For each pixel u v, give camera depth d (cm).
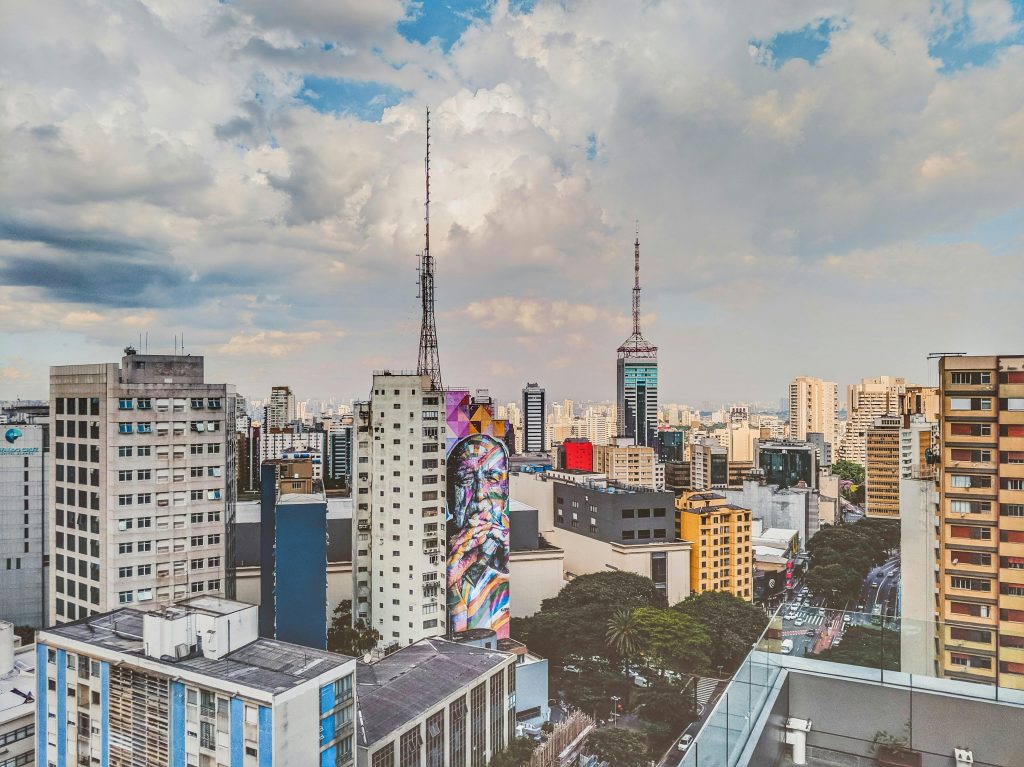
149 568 9638
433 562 12712
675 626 12750
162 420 9731
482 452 13175
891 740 2256
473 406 13150
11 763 7200
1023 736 2153
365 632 12775
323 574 10044
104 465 9400
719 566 17425
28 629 13125
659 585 16750
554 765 9650
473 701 8306
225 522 10375
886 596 19650
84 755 6531
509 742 9119
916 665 2434
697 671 12356
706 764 2084
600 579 15325
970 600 8494
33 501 13962
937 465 9419
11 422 14562
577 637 13238
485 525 13225
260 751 5525
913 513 9325
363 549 13588
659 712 11331
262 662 6125
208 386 10144
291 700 5603
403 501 12600
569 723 10675
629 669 13100
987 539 8419
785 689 2370
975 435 8512
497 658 9069
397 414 12619
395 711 7312
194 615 6288
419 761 7275
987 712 2194
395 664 8719
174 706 5981
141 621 7156
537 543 16625
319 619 10006
